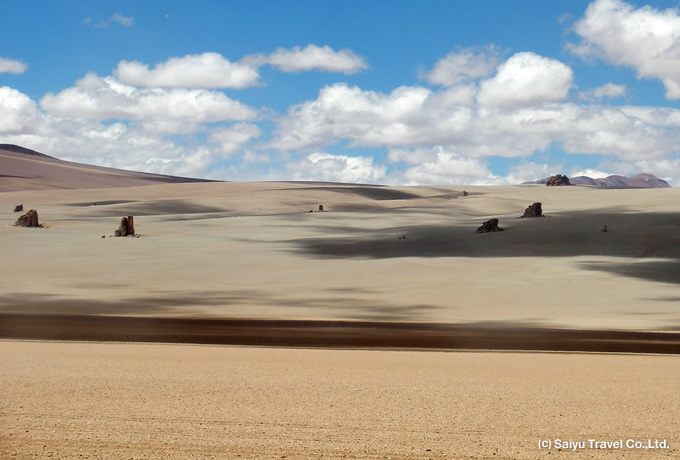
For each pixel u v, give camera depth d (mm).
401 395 18172
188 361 24484
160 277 75062
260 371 22172
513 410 16500
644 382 20719
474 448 13367
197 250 96125
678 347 33562
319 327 41969
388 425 14945
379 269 80125
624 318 49312
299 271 79250
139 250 95500
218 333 38281
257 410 16172
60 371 21406
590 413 16266
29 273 76125
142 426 14578
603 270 76875
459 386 19672
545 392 18844
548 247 93938
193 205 199875
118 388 18578
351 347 32469
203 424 14805
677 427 15016
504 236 102062
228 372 21812
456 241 100812
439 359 26594
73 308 53375
